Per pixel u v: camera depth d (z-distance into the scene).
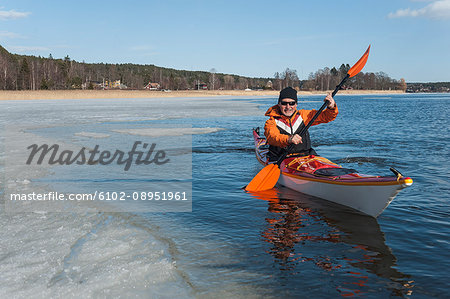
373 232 3.46
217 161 7.01
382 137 10.27
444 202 4.34
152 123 14.59
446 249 3.07
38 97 50.66
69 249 3.02
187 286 2.46
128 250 3.02
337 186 4.28
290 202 4.47
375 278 2.59
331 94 5.11
